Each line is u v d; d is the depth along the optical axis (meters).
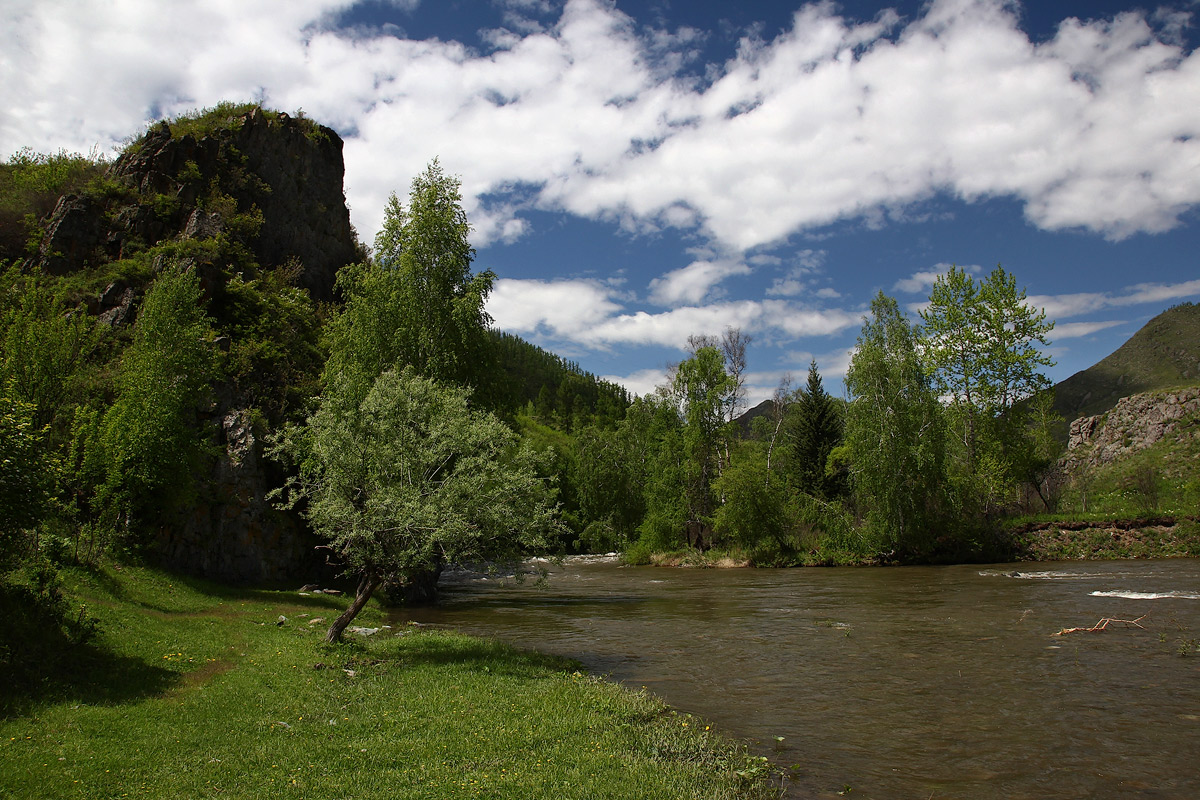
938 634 18.61
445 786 7.43
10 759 7.08
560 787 7.59
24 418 11.46
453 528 13.99
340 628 15.41
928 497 47.19
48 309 23.33
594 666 15.47
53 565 15.39
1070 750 9.45
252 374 29.97
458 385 28.95
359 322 29.72
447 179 32.16
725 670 14.92
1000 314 47.72
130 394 20.59
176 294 22.31
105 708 9.14
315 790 7.20
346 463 15.01
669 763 8.77
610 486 74.50
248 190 43.25
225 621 17.02
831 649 17.11
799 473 61.72
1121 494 54.59
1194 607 21.19
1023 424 48.25
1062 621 19.66
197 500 23.30
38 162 40.44
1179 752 9.28
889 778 8.58
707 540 55.16
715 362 56.44
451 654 15.37
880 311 48.53
